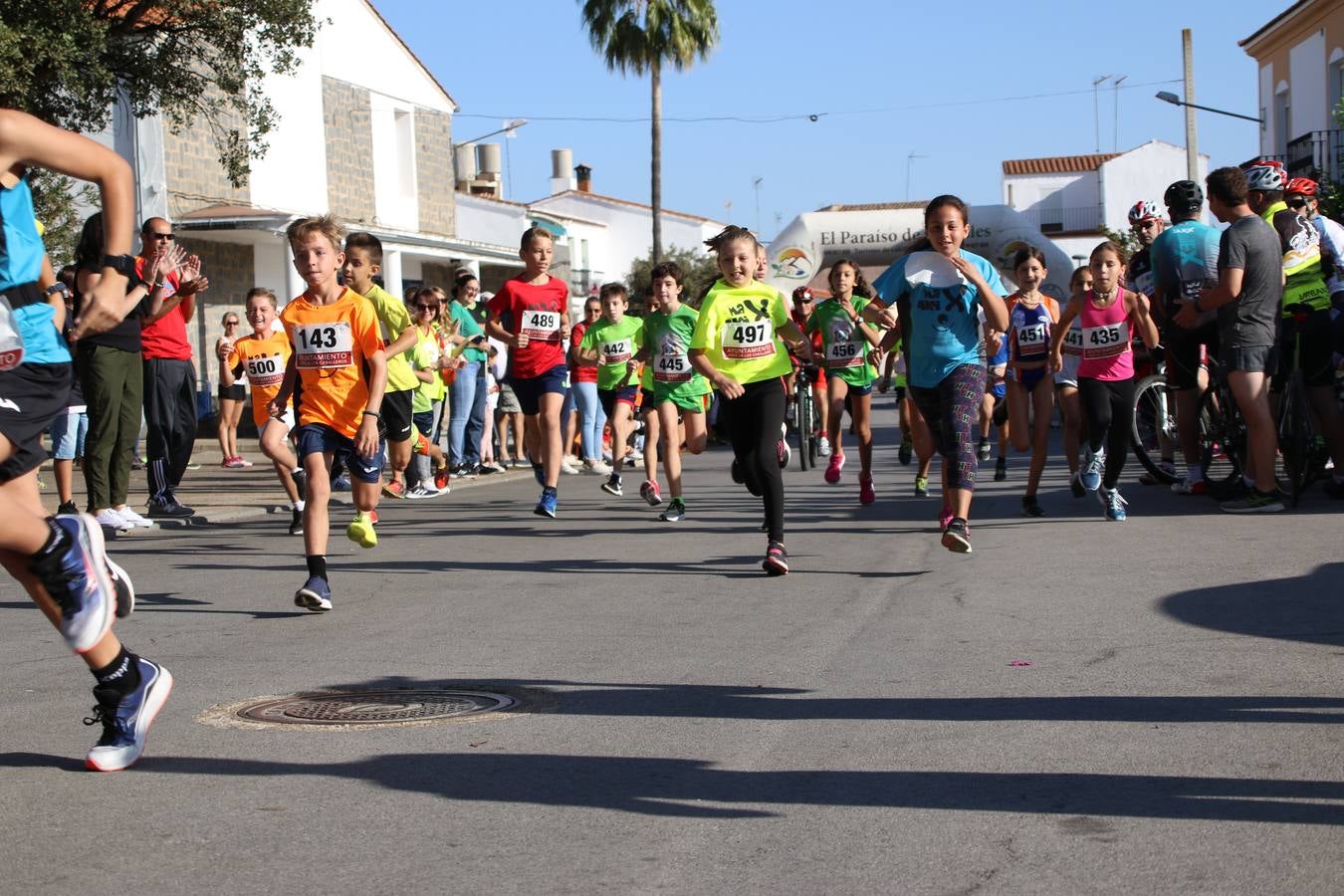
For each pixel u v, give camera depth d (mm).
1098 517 10398
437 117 37625
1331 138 31844
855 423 11992
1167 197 11234
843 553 9094
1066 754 4270
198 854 3594
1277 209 10430
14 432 3992
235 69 18500
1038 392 10609
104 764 4328
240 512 12602
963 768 4168
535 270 11609
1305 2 32969
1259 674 5211
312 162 32281
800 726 4711
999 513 11070
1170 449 12141
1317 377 10406
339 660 6008
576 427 19422
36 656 6223
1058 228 74688
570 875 3396
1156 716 4676
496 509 13039
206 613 7309
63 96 17062
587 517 12086
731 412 8688
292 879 3414
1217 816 3672
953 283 8195
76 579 4207
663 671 5625
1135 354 12312
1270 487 10164
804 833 3650
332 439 7387
